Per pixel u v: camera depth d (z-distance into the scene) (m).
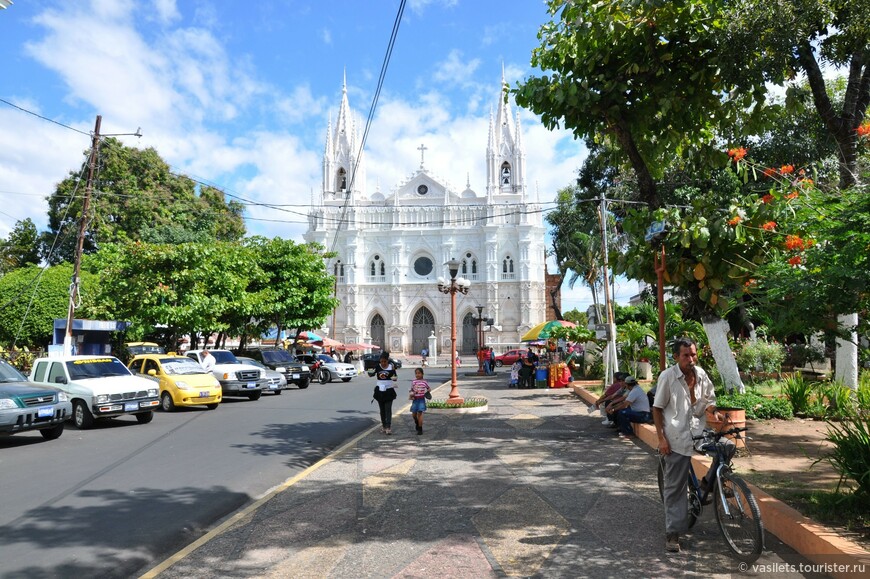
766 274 9.28
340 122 78.44
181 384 18.23
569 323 29.17
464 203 75.38
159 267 26.48
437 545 5.96
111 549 6.05
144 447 11.78
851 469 5.94
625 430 12.17
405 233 74.62
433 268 74.50
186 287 26.41
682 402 5.74
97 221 41.53
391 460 10.24
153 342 33.19
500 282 72.75
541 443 11.58
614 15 10.94
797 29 10.62
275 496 7.95
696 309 13.38
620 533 6.17
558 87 11.77
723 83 11.65
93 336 24.89
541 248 74.19
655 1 10.30
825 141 18.06
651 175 13.87
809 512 5.89
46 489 8.43
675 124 12.19
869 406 11.21
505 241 73.88
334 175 77.19
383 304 74.25
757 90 11.27
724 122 12.00
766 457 8.57
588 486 8.12
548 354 32.12
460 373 42.06
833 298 7.71
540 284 73.50
